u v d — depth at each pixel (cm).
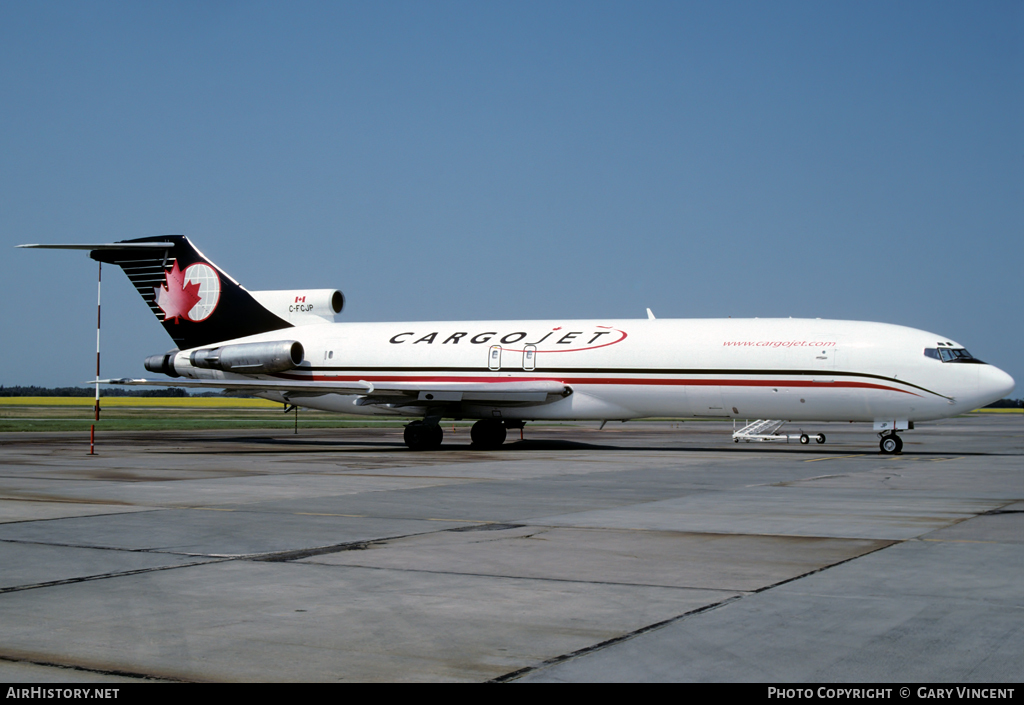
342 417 7906
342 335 3775
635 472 2388
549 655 724
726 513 1551
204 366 3756
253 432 4984
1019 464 2725
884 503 1697
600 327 3416
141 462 2714
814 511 1577
